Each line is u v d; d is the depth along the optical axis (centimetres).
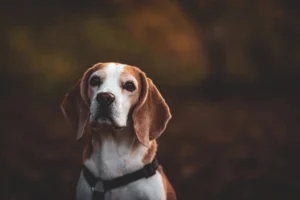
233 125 1271
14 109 1332
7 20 1986
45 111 1344
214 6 2359
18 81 1675
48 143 916
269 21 2502
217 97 1991
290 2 2491
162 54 2573
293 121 1334
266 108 1636
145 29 2627
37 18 2098
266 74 2545
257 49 2545
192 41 2727
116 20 2472
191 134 1111
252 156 849
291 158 829
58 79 1783
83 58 2053
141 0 2694
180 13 2783
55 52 1964
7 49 1808
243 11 2411
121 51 2306
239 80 2456
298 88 2259
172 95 2014
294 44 2580
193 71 2580
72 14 2284
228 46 2403
